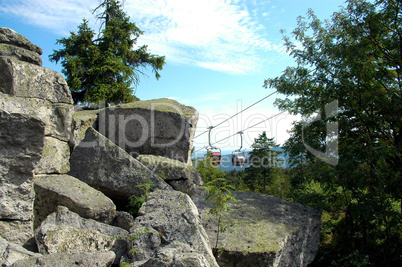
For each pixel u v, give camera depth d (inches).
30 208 194.4
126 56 975.0
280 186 705.0
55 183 248.5
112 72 922.1
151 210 219.9
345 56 409.1
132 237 172.4
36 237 183.9
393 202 378.9
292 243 264.5
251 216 284.5
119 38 956.6
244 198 332.2
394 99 363.6
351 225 381.7
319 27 451.2
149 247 188.1
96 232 193.0
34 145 189.2
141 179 294.5
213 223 263.7
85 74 889.5
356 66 390.9
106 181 290.8
